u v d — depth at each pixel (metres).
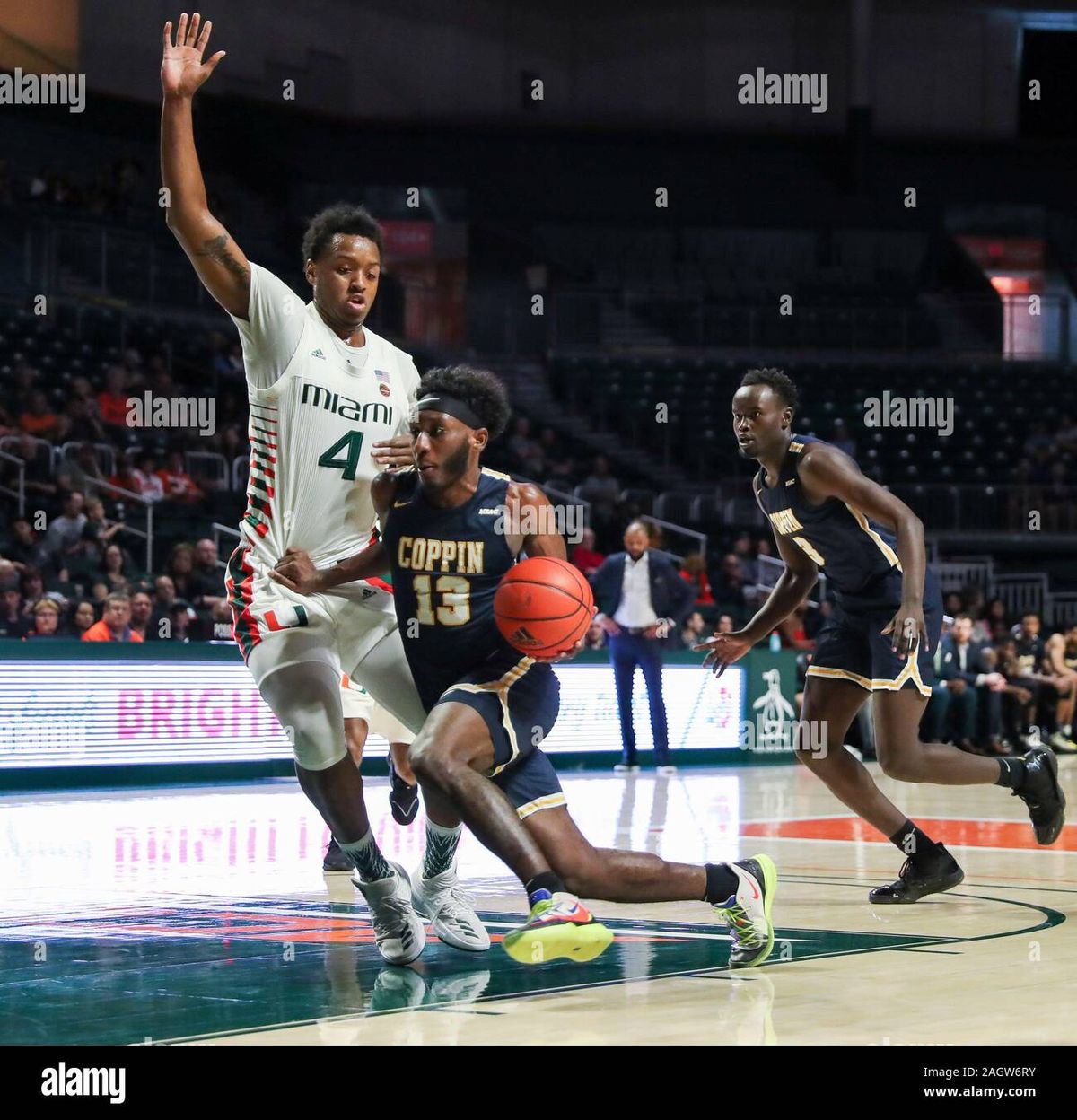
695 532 17.53
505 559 3.48
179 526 14.20
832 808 8.52
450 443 3.42
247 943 3.93
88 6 19.83
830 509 4.71
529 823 3.35
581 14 25.09
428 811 3.70
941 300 22.92
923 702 4.86
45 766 9.22
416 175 23.16
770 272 23.80
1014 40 25.36
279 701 3.77
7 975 3.46
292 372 3.89
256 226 20.94
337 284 3.95
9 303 16.44
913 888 4.73
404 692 3.96
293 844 6.54
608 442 20.59
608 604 11.42
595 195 24.20
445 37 23.89
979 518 19.11
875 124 25.20
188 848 6.33
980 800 9.46
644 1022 2.90
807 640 15.18
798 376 21.34
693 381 21.20
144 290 17.97
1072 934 4.08
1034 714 14.39
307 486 3.96
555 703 3.50
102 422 15.04
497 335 22.45
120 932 4.13
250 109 21.75
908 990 3.23
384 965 3.60
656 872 3.38
